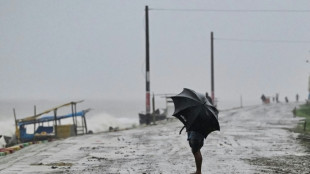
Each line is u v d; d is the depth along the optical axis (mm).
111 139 50906
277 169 28812
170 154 36719
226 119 89750
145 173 27328
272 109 138625
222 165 30469
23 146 47812
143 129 68938
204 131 25062
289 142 45750
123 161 32594
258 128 65125
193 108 24641
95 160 33219
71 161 32688
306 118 90375
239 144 43938
